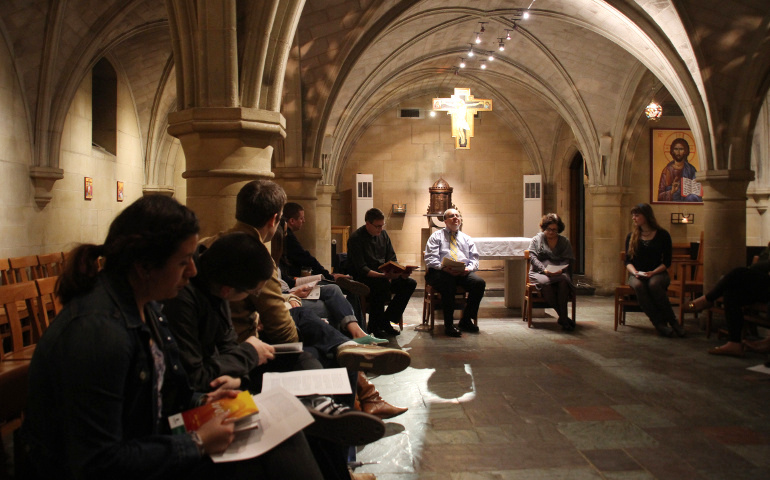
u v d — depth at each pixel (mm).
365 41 7934
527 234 14516
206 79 3486
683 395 4414
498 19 9883
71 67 7352
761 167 10469
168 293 1515
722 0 6566
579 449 3355
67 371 1308
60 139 7457
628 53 9695
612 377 4941
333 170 12805
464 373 5074
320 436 2139
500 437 3549
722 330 6520
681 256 9125
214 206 3516
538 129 14992
